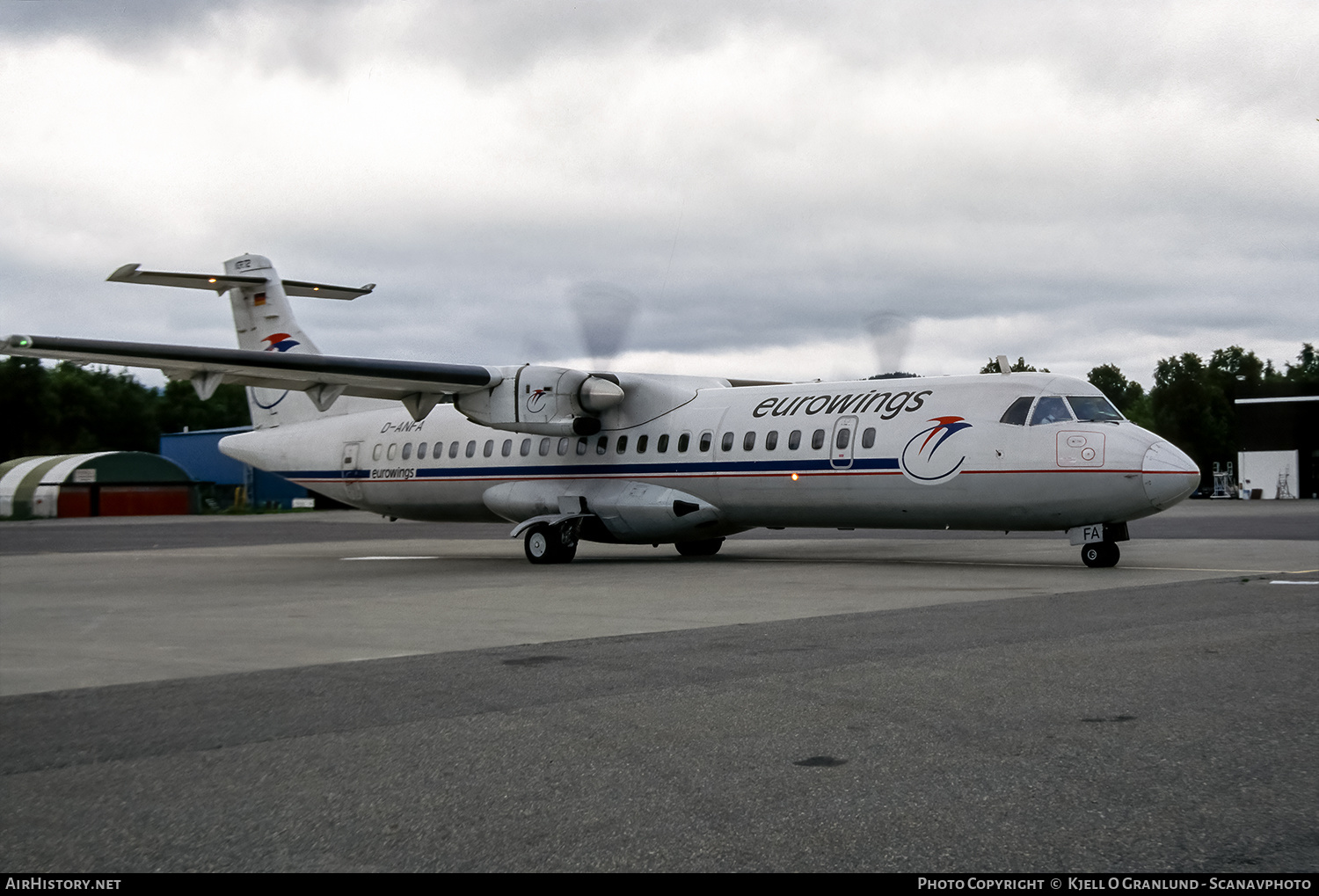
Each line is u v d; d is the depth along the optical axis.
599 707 6.88
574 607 12.50
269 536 34.69
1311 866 4.05
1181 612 10.66
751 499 18.73
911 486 17.16
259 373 18.03
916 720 6.34
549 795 5.06
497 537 32.66
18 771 5.54
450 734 6.23
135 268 21.00
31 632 10.98
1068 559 18.50
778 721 6.41
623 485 19.97
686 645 9.30
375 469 23.48
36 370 84.69
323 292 23.61
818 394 18.66
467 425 22.27
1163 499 15.55
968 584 14.14
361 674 8.24
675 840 4.46
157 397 102.44
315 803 4.98
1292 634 9.16
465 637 10.20
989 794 4.95
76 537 35.12
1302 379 85.50
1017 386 16.89
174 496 61.81
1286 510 41.06
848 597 12.84
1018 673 7.66
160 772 5.51
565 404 19.61
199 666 8.77
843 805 4.84
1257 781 5.04
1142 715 6.32
